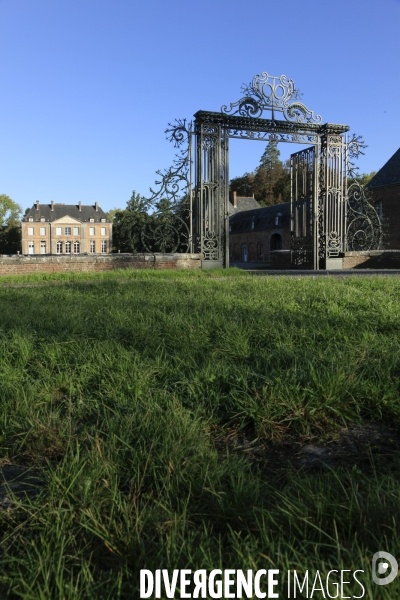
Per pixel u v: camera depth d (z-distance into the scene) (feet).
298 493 5.66
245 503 5.62
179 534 4.99
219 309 18.37
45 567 4.52
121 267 48.21
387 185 103.91
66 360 11.45
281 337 13.39
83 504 5.53
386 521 5.07
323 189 54.19
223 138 49.01
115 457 6.68
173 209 48.21
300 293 23.94
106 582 4.47
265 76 49.75
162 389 9.36
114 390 9.32
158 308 19.04
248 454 7.30
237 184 247.70
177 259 48.08
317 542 4.91
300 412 8.30
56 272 45.06
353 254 55.26
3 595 4.44
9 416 8.18
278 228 181.16
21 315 17.74
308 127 52.31
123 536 5.04
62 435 7.47
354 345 12.28
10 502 6.02
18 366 11.16
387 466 6.74
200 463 6.47
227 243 49.26
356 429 8.26
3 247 314.14
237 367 10.44
